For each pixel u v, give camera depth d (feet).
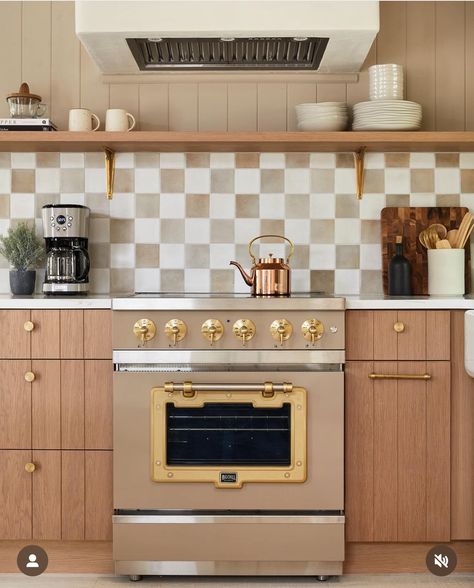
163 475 7.98
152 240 10.09
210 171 10.09
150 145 9.52
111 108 10.05
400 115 9.14
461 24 10.11
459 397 8.20
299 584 8.11
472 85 10.07
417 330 8.16
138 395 8.02
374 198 10.10
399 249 9.65
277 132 9.14
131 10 8.11
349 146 9.61
